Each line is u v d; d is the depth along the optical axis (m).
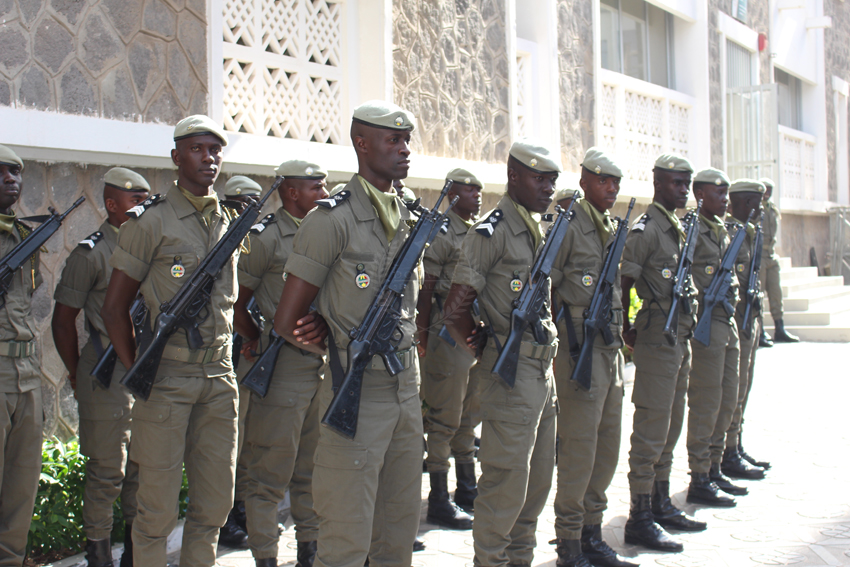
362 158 3.17
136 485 4.16
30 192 4.76
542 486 3.76
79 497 4.38
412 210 3.34
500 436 3.57
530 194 3.73
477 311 3.95
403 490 3.17
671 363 4.71
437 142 7.82
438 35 7.82
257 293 4.34
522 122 9.56
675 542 4.54
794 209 17.48
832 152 20.58
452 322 3.73
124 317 3.50
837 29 21.11
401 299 3.13
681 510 5.21
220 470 3.54
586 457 4.06
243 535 4.65
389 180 3.21
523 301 3.63
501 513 3.58
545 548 4.53
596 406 4.06
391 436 3.10
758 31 16.44
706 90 13.74
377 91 7.03
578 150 10.48
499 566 3.61
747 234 6.33
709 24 14.08
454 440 5.34
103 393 4.01
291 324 3.07
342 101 7.05
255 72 6.29
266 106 6.38
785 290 14.20
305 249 3.04
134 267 3.43
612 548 4.58
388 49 7.04
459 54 8.11
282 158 6.16
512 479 3.55
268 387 4.01
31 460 3.61
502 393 3.59
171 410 3.39
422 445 3.23
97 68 5.09
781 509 5.18
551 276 4.09
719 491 5.36
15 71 4.69
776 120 14.71
